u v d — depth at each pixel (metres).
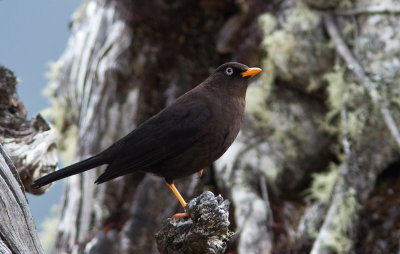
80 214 11.65
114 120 12.19
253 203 10.72
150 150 7.66
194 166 7.80
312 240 10.61
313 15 11.73
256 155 11.31
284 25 11.73
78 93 13.16
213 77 7.96
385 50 11.18
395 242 10.30
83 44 13.27
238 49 12.40
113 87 12.35
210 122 7.59
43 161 7.41
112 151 7.72
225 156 11.34
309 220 10.78
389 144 10.93
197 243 5.80
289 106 11.80
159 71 12.75
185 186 11.64
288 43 11.58
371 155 10.97
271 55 11.72
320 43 11.62
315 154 11.70
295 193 11.55
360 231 10.59
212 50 12.98
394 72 11.01
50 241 13.31
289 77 11.76
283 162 11.41
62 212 12.04
